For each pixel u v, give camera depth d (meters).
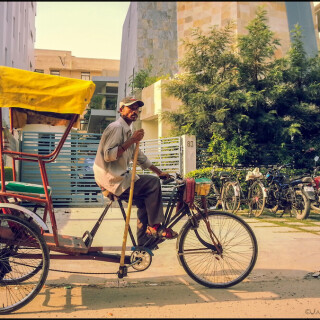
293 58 11.52
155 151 12.01
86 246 3.25
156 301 3.08
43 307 2.94
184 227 3.49
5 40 15.30
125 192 3.32
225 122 10.77
